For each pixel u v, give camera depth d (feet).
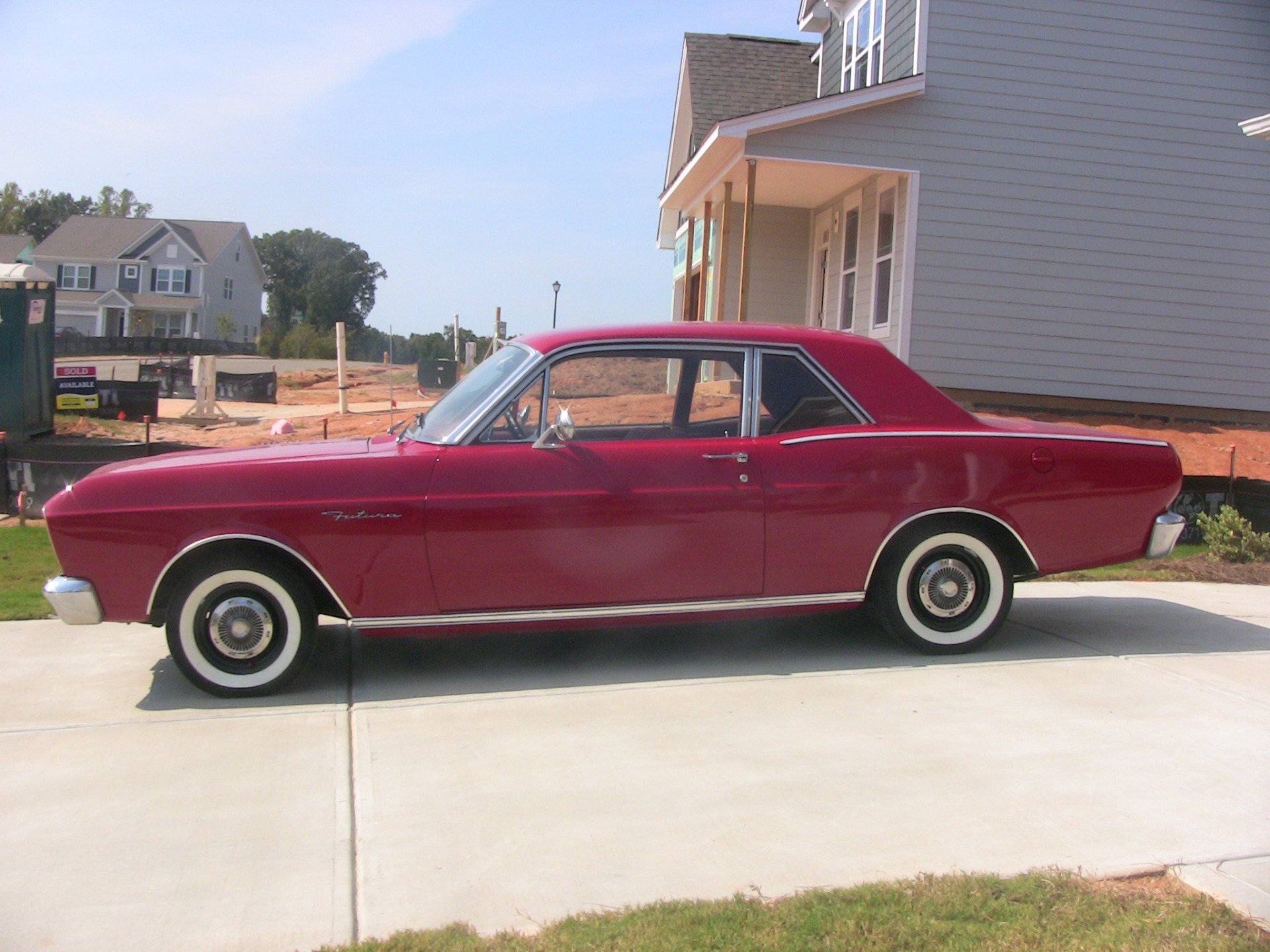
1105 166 44.83
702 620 16.60
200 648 15.46
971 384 44.96
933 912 9.18
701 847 10.68
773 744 13.47
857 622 20.07
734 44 62.49
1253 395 46.21
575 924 9.11
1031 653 17.80
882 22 48.39
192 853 10.62
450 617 15.75
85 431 51.90
